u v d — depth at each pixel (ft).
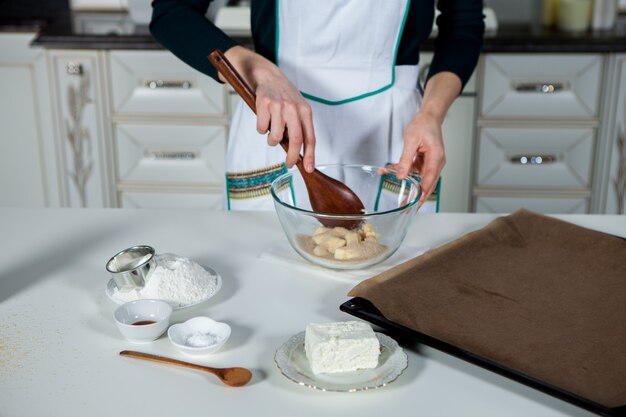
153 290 2.97
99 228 3.78
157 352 2.70
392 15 4.27
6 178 8.16
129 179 7.91
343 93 4.45
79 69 7.45
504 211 7.79
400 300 2.90
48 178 8.18
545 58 7.23
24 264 3.39
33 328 2.85
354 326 2.64
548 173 7.64
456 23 4.69
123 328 2.71
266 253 3.46
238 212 4.01
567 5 7.56
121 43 7.32
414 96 4.62
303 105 3.47
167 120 7.64
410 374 2.59
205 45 4.02
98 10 8.62
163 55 7.40
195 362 2.64
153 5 4.37
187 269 3.06
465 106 7.41
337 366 2.52
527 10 8.30
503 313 2.86
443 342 2.64
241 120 4.65
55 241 3.63
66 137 7.76
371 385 2.45
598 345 2.67
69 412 2.36
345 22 4.26
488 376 2.58
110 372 2.58
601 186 7.66
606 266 3.24
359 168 3.71
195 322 2.81
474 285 3.06
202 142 7.73
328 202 3.45
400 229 3.24
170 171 7.86
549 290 3.05
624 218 3.96
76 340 2.77
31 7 8.61
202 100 7.55
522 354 2.60
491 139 7.53
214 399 2.44
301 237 3.25
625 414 2.28
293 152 3.39
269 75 3.77
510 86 7.34
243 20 7.68
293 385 2.52
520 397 2.47
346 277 3.25
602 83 7.31
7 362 2.63
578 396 2.35
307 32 4.32
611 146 7.51
